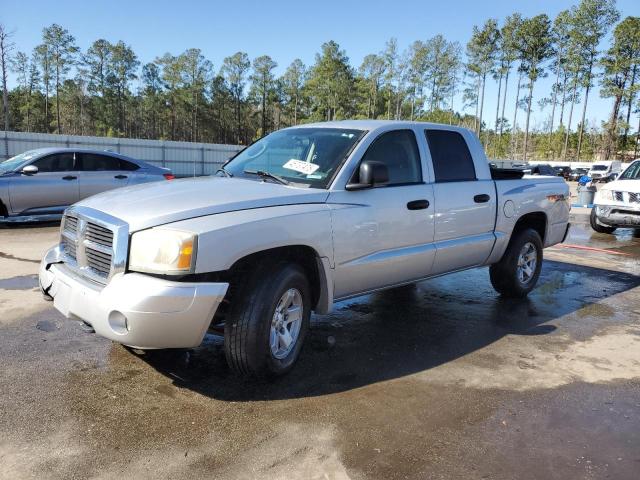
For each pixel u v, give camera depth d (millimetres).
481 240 5273
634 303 6160
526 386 3791
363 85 101438
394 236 4344
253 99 118188
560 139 90312
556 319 5410
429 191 4668
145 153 38188
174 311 3045
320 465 2758
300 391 3584
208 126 118062
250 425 3119
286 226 3498
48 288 3701
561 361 4285
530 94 87875
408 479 2668
